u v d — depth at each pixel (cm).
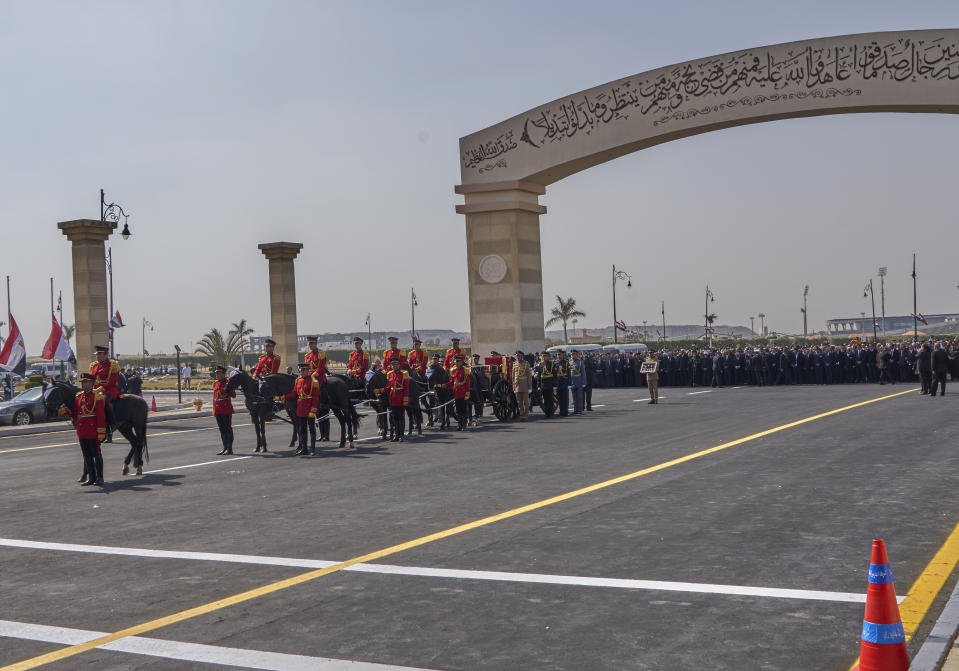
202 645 637
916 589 727
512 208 3541
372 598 746
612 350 7719
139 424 1641
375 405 2145
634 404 3156
